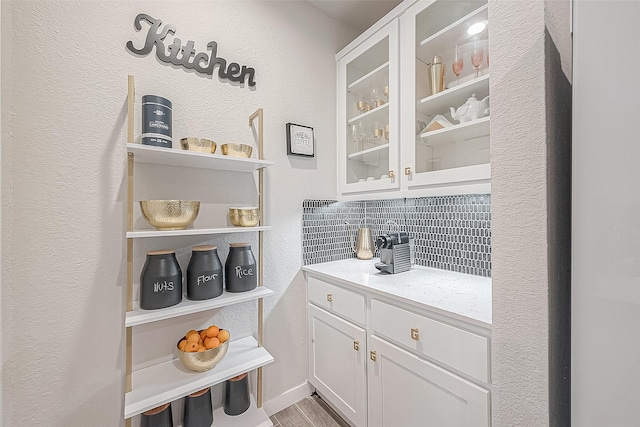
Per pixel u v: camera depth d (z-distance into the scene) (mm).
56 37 1011
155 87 1211
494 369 647
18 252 948
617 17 464
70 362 1037
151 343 1208
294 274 1672
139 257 1178
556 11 599
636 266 450
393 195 1497
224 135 1398
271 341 1579
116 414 1115
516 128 598
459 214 1504
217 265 1217
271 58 1574
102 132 1095
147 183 1203
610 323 478
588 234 498
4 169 913
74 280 1044
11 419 937
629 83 452
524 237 588
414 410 1073
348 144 1806
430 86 1374
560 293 585
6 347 925
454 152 1293
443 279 1368
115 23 1126
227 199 1423
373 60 1649
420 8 1326
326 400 1587
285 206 1637
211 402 1250
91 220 1075
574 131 511
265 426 1262
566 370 603
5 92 915
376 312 1234
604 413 487
